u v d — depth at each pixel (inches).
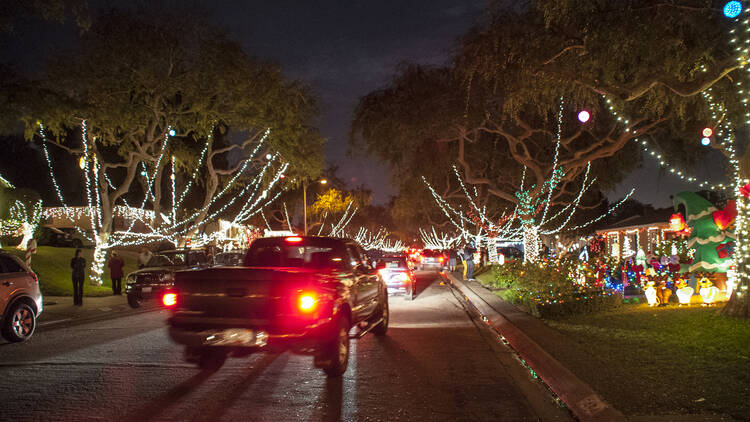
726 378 273.3
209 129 1080.8
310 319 299.6
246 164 1207.6
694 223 597.3
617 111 717.9
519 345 408.8
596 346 371.6
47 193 1820.9
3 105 599.2
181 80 954.7
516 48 573.9
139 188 1884.8
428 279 1334.9
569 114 1034.1
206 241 1566.2
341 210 2706.7
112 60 891.4
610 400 243.8
